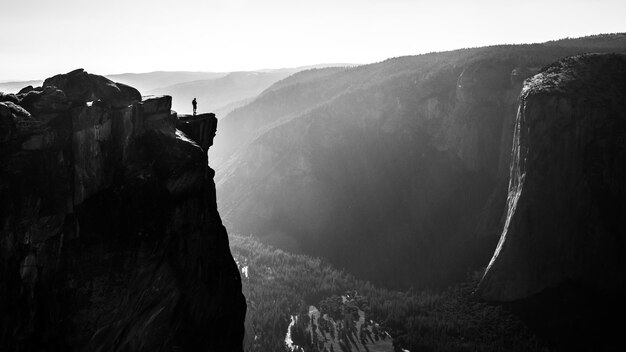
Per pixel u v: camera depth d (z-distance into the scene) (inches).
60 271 1620.3
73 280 1622.8
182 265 1876.2
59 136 1707.7
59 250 1632.6
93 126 1739.7
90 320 1615.4
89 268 1649.9
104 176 1750.7
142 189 1795.0
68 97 1839.3
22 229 1582.2
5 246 1551.4
